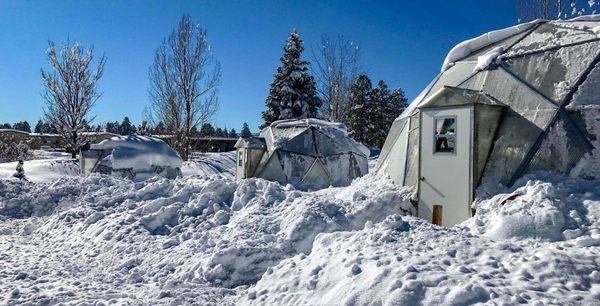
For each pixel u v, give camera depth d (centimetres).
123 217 973
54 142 4956
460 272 439
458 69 1108
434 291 399
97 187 1329
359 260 499
